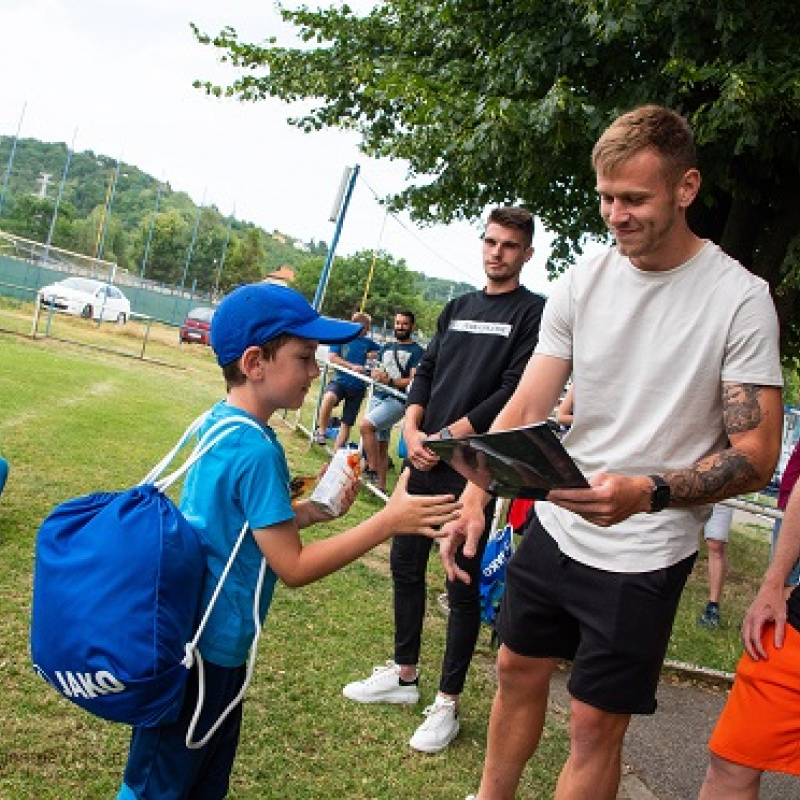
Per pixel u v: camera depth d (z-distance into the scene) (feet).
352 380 34.45
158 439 28.84
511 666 8.94
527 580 8.62
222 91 39.14
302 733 11.15
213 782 7.21
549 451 6.19
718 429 7.79
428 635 15.89
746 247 27.78
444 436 7.02
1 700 10.33
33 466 21.72
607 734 8.00
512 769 9.17
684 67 20.63
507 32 27.53
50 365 45.65
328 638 14.52
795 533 8.14
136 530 6.21
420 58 32.76
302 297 7.16
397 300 189.37
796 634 7.82
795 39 20.88
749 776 8.07
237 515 6.62
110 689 6.08
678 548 7.85
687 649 18.54
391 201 37.42
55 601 6.18
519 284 12.57
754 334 7.43
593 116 21.70
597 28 21.62
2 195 112.57
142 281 134.62
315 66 37.68
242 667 6.96
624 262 8.04
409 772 10.71
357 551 6.79
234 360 6.96
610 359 7.94
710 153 22.62
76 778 9.16
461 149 24.62
